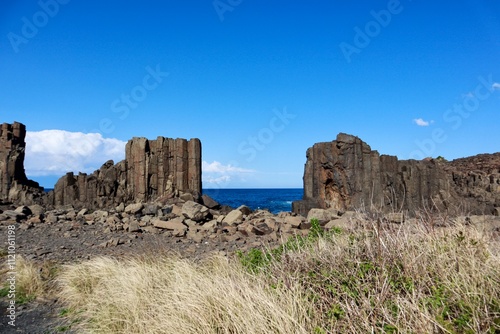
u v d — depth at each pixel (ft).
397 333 11.94
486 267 15.24
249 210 64.08
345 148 76.38
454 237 18.51
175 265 24.07
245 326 13.76
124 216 67.26
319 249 20.16
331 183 78.13
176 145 84.43
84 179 91.04
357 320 13.03
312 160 80.74
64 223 60.80
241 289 16.05
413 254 16.65
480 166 160.25
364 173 76.74
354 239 19.39
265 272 20.42
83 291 24.34
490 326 11.78
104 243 42.50
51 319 21.31
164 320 15.98
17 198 92.32
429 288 14.88
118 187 87.71
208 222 57.67
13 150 98.58
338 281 16.33
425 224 20.42
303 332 12.64
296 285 15.99
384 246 17.20
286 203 214.28
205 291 17.03
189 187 83.76
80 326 19.98
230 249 39.01
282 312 13.64
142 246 40.14
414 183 86.33
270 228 49.52
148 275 23.29
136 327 17.58
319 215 55.47
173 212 65.72
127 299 20.13
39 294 25.23
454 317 13.06
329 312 14.25
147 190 84.17
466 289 13.62
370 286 15.26
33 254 37.17
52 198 90.38
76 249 40.93
